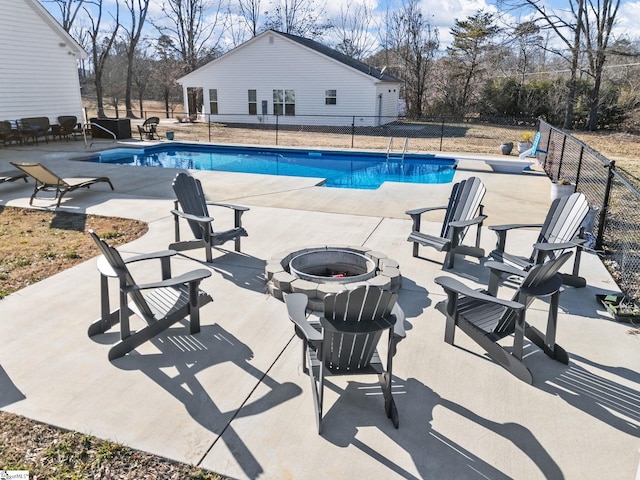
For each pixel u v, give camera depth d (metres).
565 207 4.68
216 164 14.13
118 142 16.28
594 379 3.22
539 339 3.55
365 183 11.10
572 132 24.09
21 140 14.89
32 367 3.24
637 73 24.66
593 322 4.00
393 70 35.59
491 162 11.64
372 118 23.94
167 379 3.14
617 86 25.48
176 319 3.60
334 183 11.10
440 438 2.65
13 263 5.16
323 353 2.69
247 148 16.31
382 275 4.51
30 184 9.45
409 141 18.62
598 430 2.73
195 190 5.63
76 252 5.51
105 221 6.81
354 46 39.03
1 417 2.75
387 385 2.81
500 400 2.98
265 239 6.03
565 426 2.76
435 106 31.83
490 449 2.57
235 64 25.31
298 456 2.50
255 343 3.60
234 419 2.77
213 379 3.15
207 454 2.50
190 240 5.87
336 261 5.04
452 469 2.43
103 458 2.46
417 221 5.44
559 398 3.01
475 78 30.80
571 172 11.24
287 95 24.92
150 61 36.22
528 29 24.25
